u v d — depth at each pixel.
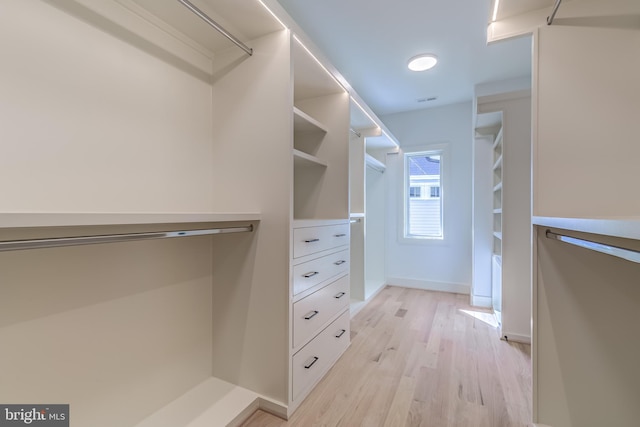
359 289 3.03
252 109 1.46
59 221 0.69
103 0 1.12
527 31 1.28
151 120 1.29
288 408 1.35
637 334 1.11
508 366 1.80
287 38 1.38
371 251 3.89
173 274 1.39
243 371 1.47
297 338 1.43
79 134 1.05
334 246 1.86
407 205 3.82
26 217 0.64
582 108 1.19
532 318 1.25
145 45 1.26
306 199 2.12
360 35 2.09
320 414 1.37
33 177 0.94
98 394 1.11
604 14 1.17
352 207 3.02
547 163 1.24
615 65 1.15
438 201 3.68
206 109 1.54
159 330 1.33
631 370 1.12
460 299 3.22
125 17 1.19
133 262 1.23
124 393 1.19
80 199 1.05
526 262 2.15
